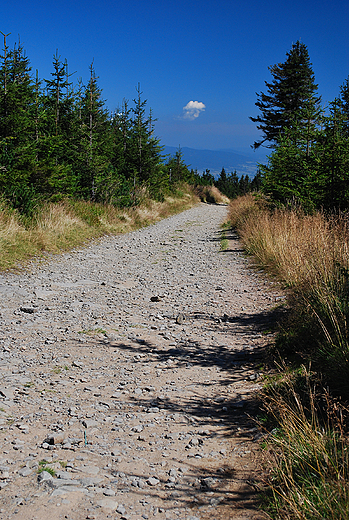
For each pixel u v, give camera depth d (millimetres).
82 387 3988
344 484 2002
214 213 30047
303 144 12180
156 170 26828
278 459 2553
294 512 2004
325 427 2732
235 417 3389
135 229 18344
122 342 5383
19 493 2332
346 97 16844
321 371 3590
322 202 10656
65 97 19562
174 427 3264
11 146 12750
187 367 4613
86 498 2326
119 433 3152
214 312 6805
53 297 7270
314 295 5102
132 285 8664
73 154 18250
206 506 2270
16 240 10281
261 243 11227
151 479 2518
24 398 3637
